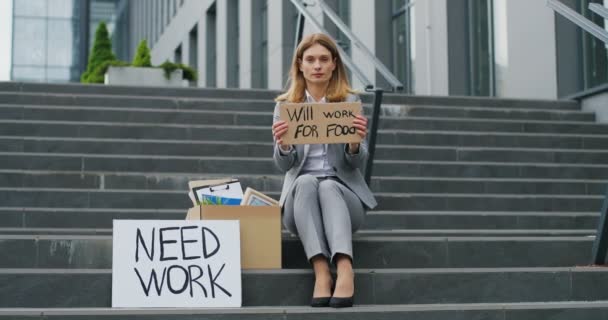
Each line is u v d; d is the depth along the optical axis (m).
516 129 9.27
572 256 5.15
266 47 21.30
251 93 9.68
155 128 8.34
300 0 9.75
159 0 35.78
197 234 4.41
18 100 8.86
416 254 4.98
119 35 44.97
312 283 4.49
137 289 4.27
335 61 4.89
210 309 4.16
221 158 7.66
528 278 4.66
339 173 4.75
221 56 24.61
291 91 4.88
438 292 4.59
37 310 4.05
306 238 4.39
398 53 14.78
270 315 4.08
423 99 9.93
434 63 13.35
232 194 4.90
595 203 7.39
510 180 7.69
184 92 9.60
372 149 6.32
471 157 8.39
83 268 4.70
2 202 6.59
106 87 9.45
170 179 7.22
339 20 8.12
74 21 44.03
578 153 8.55
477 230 6.43
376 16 14.95
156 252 4.34
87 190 6.70
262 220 4.62
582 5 10.83
